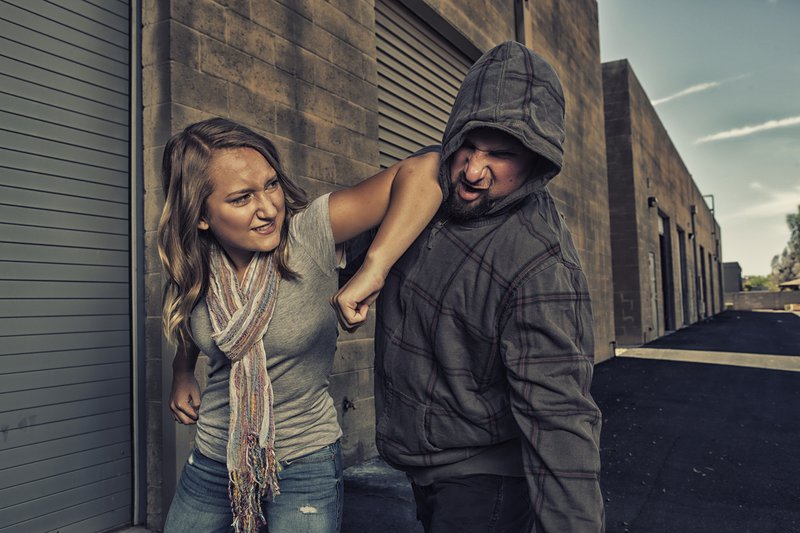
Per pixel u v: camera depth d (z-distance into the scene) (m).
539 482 1.01
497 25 6.46
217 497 1.33
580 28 10.02
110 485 2.53
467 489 1.21
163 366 2.56
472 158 1.03
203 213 1.12
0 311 2.14
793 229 73.19
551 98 1.03
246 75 3.02
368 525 2.76
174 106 2.60
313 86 3.55
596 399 6.58
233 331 1.15
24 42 2.25
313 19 3.58
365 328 4.00
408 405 1.24
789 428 5.03
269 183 1.10
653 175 17.88
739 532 2.76
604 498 3.26
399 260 1.27
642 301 14.83
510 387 1.08
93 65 2.53
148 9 2.67
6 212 2.18
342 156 3.80
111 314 2.57
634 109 15.20
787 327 21.42
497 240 1.11
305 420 1.29
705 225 35.34
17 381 2.19
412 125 4.98
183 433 2.56
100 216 2.54
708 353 12.16
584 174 9.91
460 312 1.13
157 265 2.63
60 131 2.38
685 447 4.40
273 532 1.28
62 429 2.34
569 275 1.08
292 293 1.18
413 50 5.06
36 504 2.24
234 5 2.96
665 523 2.88
